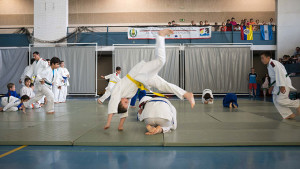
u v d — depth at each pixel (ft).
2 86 45.21
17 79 45.21
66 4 46.62
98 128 13.38
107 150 9.32
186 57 45.57
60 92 34.06
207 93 29.68
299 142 9.85
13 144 10.22
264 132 11.95
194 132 11.96
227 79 45.52
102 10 59.72
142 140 10.29
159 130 11.55
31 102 22.20
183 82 45.78
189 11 59.06
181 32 45.70
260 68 58.08
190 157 8.33
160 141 10.09
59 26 46.34
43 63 26.84
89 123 15.25
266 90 50.06
